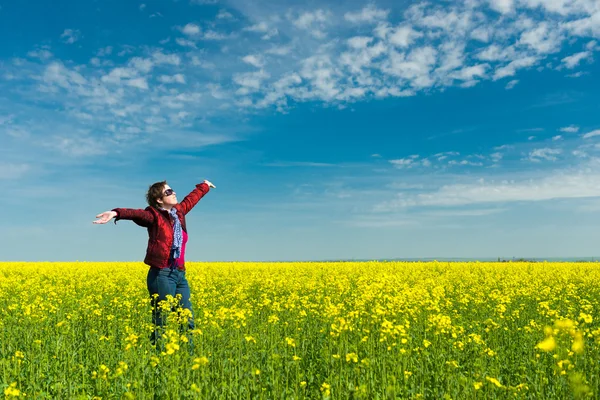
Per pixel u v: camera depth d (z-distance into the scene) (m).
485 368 7.62
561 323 3.19
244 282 20.00
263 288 17.97
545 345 3.15
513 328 11.42
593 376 6.07
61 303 14.02
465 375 7.36
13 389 5.49
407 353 7.45
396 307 10.52
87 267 29.91
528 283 20.47
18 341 9.89
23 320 11.11
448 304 13.37
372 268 29.97
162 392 6.39
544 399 6.60
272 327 9.70
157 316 9.95
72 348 9.38
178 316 9.30
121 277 22.14
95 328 11.06
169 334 7.29
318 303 13.55
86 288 18.94
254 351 8.36
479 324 11.49
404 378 6.60
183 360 6.92
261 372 7.15
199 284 17.75
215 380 6.80
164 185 10.35
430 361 7.70
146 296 15.92
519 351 9.18
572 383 3.39
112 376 6.25
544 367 7.69
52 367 7.62
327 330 10.05
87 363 8.16
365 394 5.80
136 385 6.09
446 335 9.28
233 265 33.34
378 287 13.38
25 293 15.54
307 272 27.05
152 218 10.04
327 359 7.46
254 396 6.34
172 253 10.17
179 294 10.14
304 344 9.41
